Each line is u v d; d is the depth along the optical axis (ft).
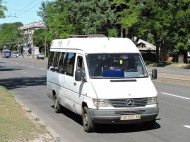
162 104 40.19
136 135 25.04
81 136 24.95
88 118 25.48
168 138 24.02
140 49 244.01
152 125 27.25
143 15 146.82
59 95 33.91
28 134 22.99
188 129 26.94
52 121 30.86
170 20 132.36
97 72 26.76
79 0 167.12
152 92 25.63
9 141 20.93
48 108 38.83
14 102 38.24
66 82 31.35
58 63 35.06
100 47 28.45
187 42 133.08
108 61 27.48
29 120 27.99
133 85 25.81
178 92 52.03
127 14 144.05
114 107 24.56
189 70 117.29
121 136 24.80
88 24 158.81
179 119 31.12
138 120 25.04
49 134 23.40
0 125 25.05
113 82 25.89
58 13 213.87
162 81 73.10
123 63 27.68
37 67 149.79
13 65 174.50
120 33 181.47
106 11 155.12
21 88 62.23
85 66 27.20
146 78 27.27
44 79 82.69
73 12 166.81
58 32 205.36
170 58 215.51
